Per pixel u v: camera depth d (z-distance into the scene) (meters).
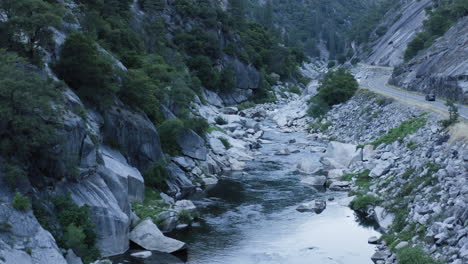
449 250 30.12
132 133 49.34
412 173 46.72
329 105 111.69
